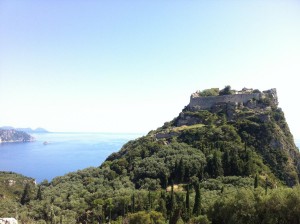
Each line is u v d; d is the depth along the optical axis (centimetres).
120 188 16488
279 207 7875
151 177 16975
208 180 14812
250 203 8394
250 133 19162
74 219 14450
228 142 18200
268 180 14762
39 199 17438
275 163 17338
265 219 7969
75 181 19362
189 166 16288
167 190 15288
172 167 16888
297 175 17125
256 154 17600
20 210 16325
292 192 8019
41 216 15662
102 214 13812
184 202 12031
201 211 10969
